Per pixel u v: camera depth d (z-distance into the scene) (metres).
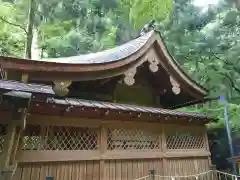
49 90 3.28
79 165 4.62
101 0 16.66
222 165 9.43
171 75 6.47
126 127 5.34
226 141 9.59
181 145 6.25
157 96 7.36
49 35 12.38
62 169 4.43
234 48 10.19
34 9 10.05
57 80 4.63
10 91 2.81
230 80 10.25
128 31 18.53
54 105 4.16
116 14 17.27
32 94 2.92
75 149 4.74
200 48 11.00
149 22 6.98
